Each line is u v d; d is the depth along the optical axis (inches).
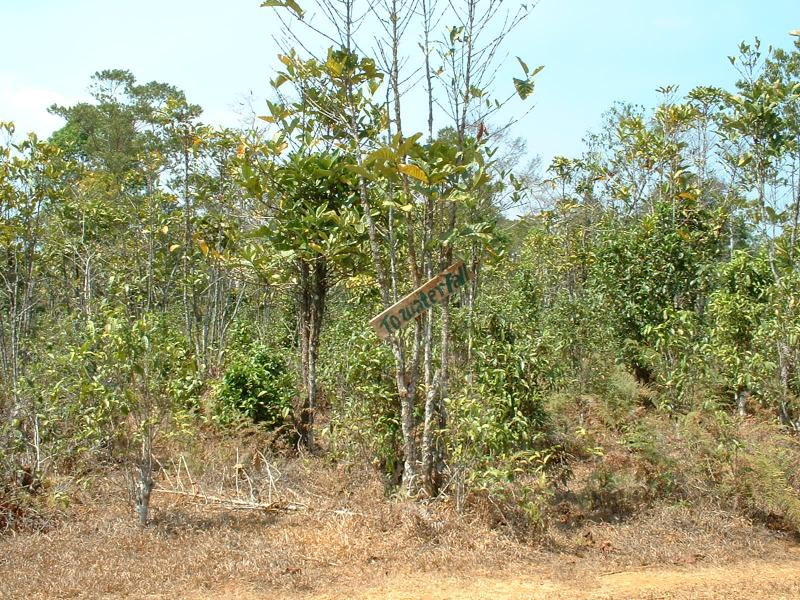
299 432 345.1
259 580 203.9
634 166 494.0
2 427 278.7
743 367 331.9
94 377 243.1
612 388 332.2
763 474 250.4
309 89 299.3
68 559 215.6
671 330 308.2
